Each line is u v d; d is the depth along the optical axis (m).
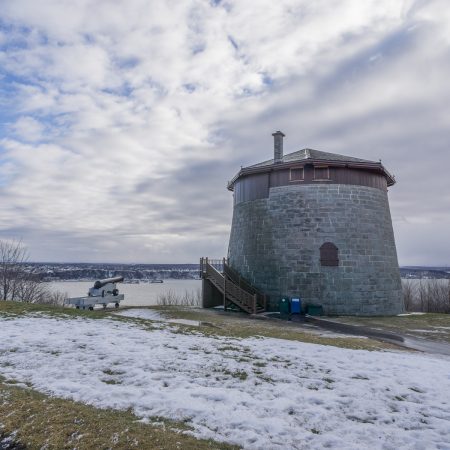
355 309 23.83
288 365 9.69
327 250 24.38
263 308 24.64
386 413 6.95
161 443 5.09
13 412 5.84
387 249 26.23
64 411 5.98
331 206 25.09
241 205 28.97
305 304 23.92
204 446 5.18
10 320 14.09
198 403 6.79
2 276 37.78
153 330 13.56
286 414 6.63
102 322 14.59
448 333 16.88
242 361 9.80
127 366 8.91
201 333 13.59
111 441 5.05
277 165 26.33
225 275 27.73
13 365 8.79
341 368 9.66
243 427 5.97
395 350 12.93
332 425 6.33
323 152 29.25
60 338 11.32
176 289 129.62
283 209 25.89
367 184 26.16
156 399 6.86
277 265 25.27
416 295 49.47
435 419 6.79
